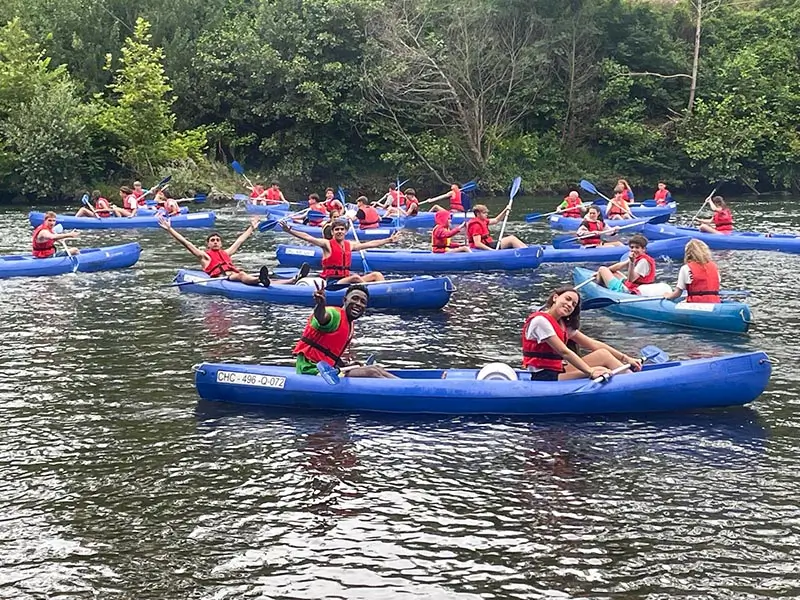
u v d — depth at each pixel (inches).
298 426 268.1
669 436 257.9
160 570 184.1
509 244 597.6
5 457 245.0
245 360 345.1
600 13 1440.7
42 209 1062.4
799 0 1542.8
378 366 292.2
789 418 272.8
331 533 199.8
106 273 565.6
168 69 1304.1
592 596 172.1
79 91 1254.9
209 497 219.0
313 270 590.9
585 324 414.6
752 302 460.4
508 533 198.7
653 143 1405.0
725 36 1528.1
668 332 395.9
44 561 188.1
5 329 400.2
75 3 1299.2
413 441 255.3
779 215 1006.4
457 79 1332.4
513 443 253.0
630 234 761.0
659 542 193.8
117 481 228.8
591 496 217.6
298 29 1302.9
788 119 1379.2
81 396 299.1
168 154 1221.7
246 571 183.3
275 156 1347.2
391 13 1301.7
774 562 184.9
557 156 1430.9
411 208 893.8
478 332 395.2
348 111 1290.6
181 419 275.3
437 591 174.7
